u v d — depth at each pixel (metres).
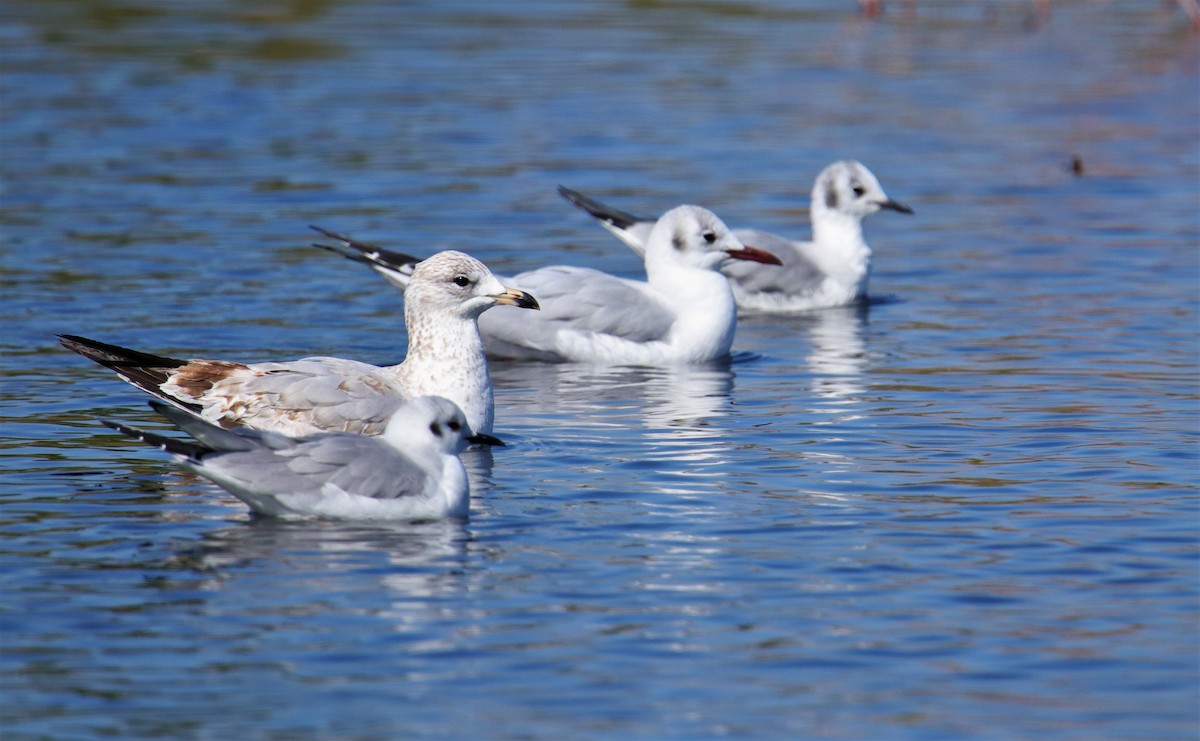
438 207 25.66
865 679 10.04
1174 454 14.63
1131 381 17.31
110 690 9.79
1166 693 9.83
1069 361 18.25
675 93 34.50
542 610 11.00
